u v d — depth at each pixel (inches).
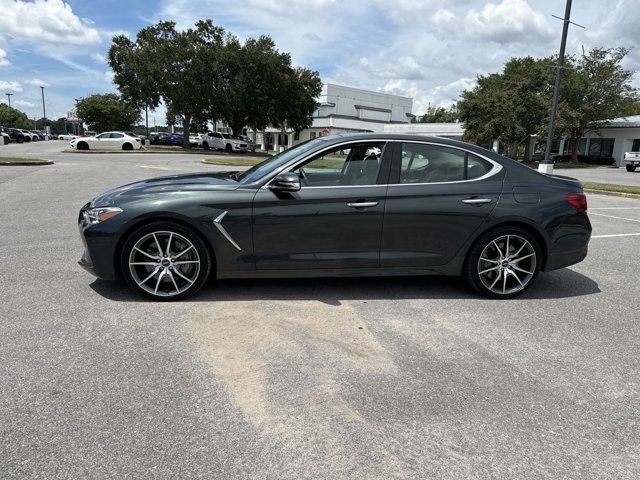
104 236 165.5
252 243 170.7
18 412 104.5
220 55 1628.9
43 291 179.8
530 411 110.6
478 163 184.1
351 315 164.4
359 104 2994.6
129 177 619.5
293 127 1929.1
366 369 127.5
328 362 130.5
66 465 88.9
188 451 93.5
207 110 1747.0
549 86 1560.0
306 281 199.3
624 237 319.6
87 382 117.1
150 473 87.4
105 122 2778.1
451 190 177.8
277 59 1726.1
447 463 92.1
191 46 1604.3
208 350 135.4
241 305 170.2
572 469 91.7
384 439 98.8
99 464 89.4
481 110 1549.0
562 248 186.7
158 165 904.3
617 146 1770.4
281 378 121.5
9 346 134.7
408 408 110.1
